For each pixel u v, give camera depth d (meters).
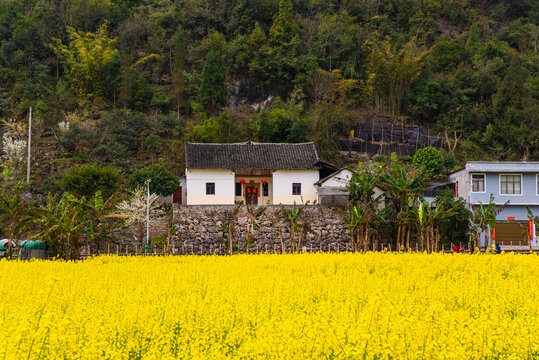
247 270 22.52
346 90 64.88
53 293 15.09
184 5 78.50
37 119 58.50
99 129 57.44
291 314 12.57
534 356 10.80
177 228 39.66
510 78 63.75
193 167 44.84
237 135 57.78
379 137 59.75
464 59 71.50
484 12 85.25
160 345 10.73
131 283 18.41
